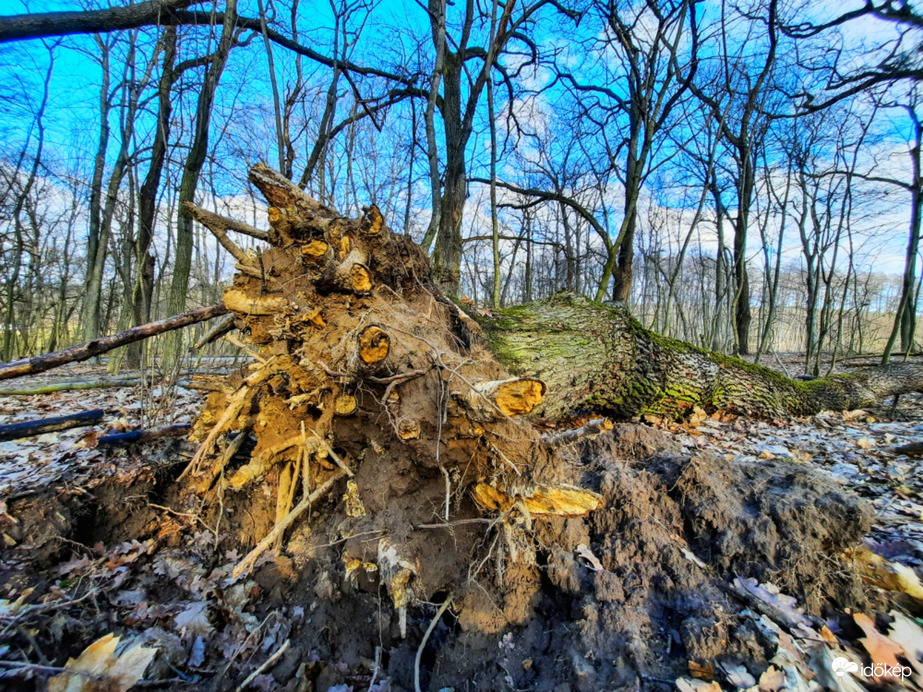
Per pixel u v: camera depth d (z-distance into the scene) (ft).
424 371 6.84
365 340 6.15
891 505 8.83
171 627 6.74
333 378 7.09
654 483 7.74
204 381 8.95
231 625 7.02
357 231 8.64
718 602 5.80
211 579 7.88
